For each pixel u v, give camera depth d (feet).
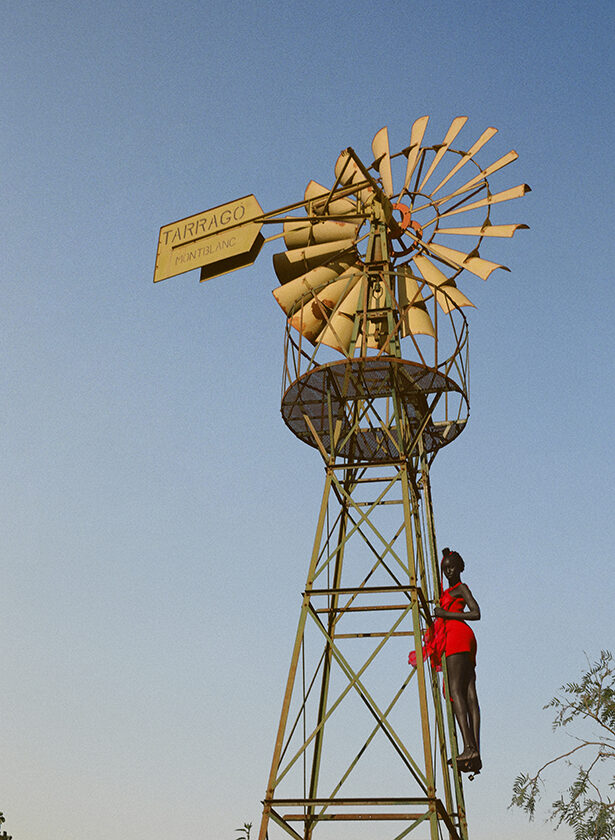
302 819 42.39
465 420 54.65
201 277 59.36
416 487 53.62
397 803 41.37
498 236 53.57
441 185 57.57
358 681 44.86
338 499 52.70
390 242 58.70
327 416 54.75
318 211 58.70
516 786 52.06
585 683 53.72
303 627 46.83
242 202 59.57
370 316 54.24
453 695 45.93
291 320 54.13
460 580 50.60
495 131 57.06
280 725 44.55
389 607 48.01
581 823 50.75
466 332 54.29
